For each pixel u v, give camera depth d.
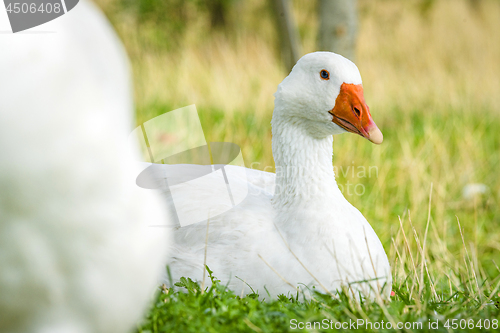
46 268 1.28
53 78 1.22
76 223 1.26
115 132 1.32
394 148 8.55
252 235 3.45
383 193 6.82
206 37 13.96
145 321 2.52
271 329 2.56
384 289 3.45
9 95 1.19
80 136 1.24
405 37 14.23
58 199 1.23
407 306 3.03
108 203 1.29
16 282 1.28
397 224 6.13
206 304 2.81
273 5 8.60
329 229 3.48
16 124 1.19
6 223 1.23
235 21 15.84
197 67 11.02
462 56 14.19
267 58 11.48
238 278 3.34
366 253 3.53
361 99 3.70
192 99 9.59
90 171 1.25
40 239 1.25
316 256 3.40
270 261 3.36
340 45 8.27
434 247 5.53
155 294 2.82
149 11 14.08
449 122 10.06
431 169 7.68
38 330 1.38
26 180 1.20
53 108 1.21
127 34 13.21
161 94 10.00
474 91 11.97
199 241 3.50
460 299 3.62
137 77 10.70
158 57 12.00
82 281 1.32
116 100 1.35
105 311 1.38
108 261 1.32
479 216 6.70
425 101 11.25
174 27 13.98
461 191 7.39
